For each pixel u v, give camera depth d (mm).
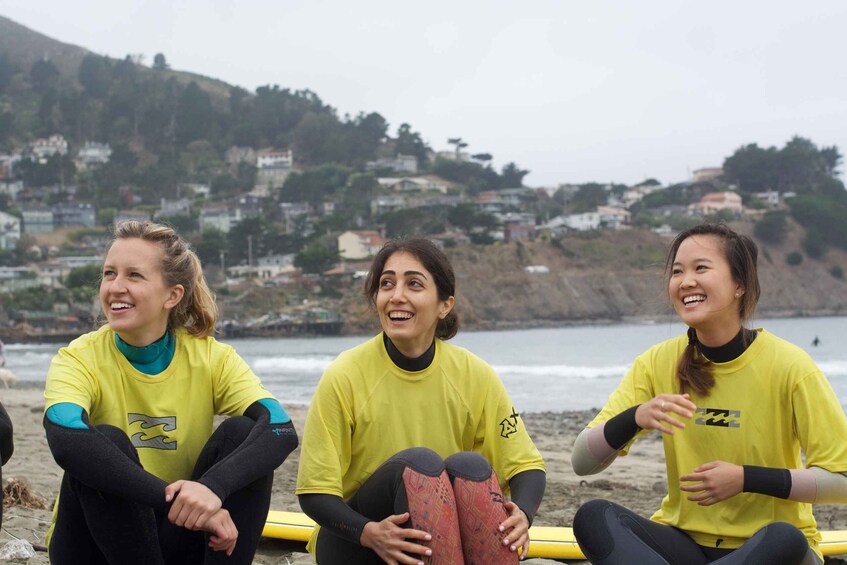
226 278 132750
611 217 163875
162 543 3189
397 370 3428
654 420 3252
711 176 191125
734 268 3430
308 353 71812
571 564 4414
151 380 3320
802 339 83938
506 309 134125
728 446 3463
